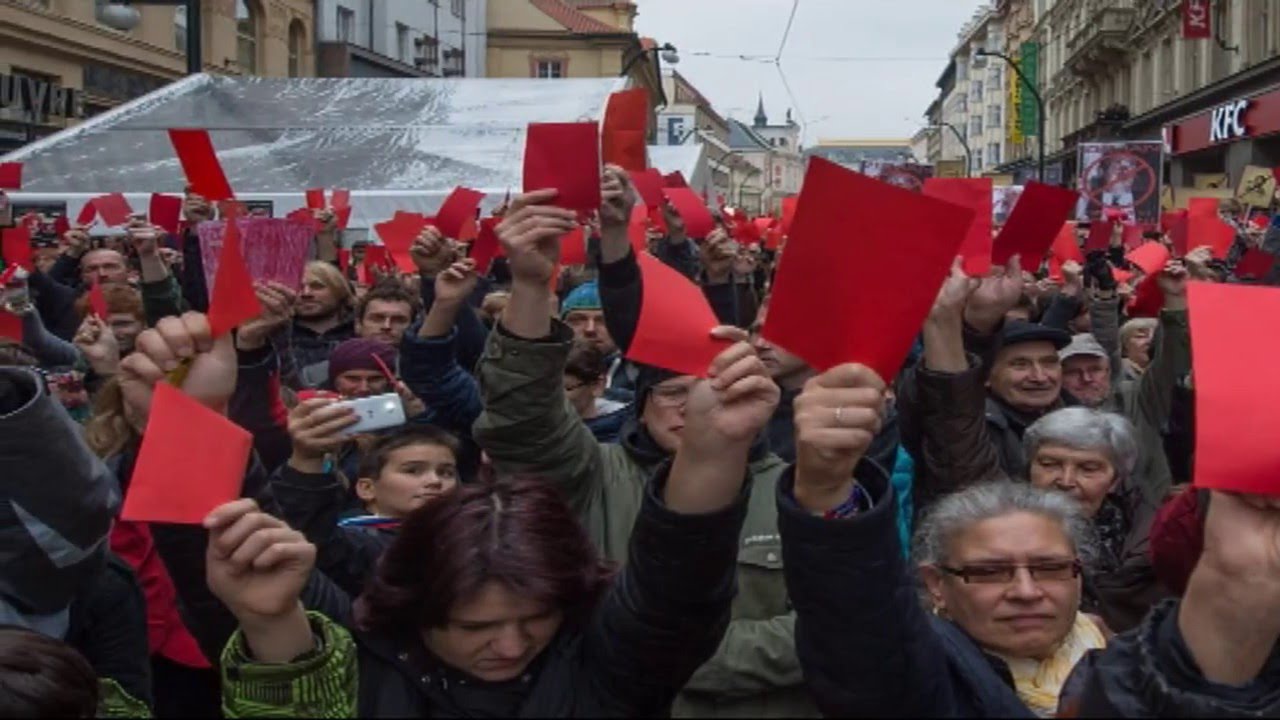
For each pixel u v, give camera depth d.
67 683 2.38
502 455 3.08
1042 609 2.72
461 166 14.10
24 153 14.46
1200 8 29.84
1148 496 4.11
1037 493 2.82
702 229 6.43
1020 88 58.25
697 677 2.90
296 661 2.07
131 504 1.96
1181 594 2.62
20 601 2.61
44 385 2.67
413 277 7.31
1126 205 12.67
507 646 2.18
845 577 1.94
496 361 3.03
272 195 13.34
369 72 35.47
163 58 25.17
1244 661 1.96
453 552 2.16
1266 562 1.93
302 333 6.18
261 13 29.53
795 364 3.68
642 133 4.52
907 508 3.59
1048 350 4.69
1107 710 1.95
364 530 2.93
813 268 1.87
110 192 13.59
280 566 2.00
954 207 1.80
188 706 3.72
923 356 3.21
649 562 2.11
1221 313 1.91
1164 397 4.50
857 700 1.97
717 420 2.05
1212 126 29.80
